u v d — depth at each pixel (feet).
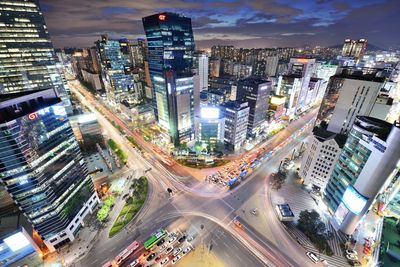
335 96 396.57
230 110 501.56
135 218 329.52
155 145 566.77
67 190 283.38
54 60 620.90
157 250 277.64
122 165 469.57
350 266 258.98
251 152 524.93
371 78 354.54
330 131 375.04
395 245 234.17
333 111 384.68
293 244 285.64
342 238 291.58
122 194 385.50
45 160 246.06
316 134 366.02
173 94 500.74
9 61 547.08
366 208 259.19
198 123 513.04
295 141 578.25
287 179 416.26
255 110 554.87
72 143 291.58
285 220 316.40
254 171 445.78
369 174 245.65
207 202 361.71
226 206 352.28
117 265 258.57
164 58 549.54
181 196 376.89
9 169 213.25
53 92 263.90
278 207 331.98
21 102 226.38
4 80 553.64
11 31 529.86
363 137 256.93
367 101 342.23
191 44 615.57
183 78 501.97
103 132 653.30
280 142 577.02
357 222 272.92
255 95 539.29
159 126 618.03
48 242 271.90
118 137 618.44
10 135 204.03
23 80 581.12
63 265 263.29
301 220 307.17
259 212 338.75
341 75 394.52
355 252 268.62
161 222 321.52
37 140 234.79
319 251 275.39
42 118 240.53
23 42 554.05
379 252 228.63
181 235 298.56
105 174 423.64
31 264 262.06
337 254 272.10
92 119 515.09
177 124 537.24
